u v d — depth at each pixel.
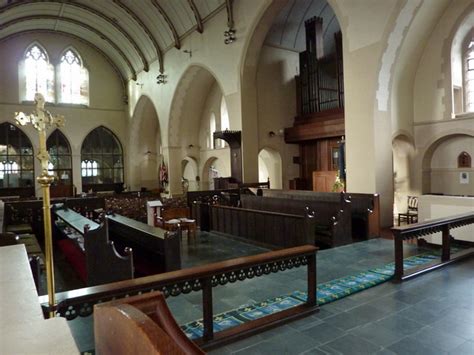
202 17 14.66
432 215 6.85
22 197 19.39
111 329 0.86
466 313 3.75
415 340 3.21
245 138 12.81
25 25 19.53
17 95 20.62
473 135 9.41
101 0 17.17
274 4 11.54
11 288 1.40
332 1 9.51
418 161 10.70
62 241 8.23
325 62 13.84
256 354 3.03
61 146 22.19
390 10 8.18
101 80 23.28
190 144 19.55
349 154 9.20
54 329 0.95
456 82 10.05
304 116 14.40
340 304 4.06
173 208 9.77
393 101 10.10
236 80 13.02
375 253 6.34
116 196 18.05
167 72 18.14
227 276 3.27
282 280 4.98
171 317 1.29
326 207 7.50
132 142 23.56
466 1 9.41
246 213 8.07
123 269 4.75
